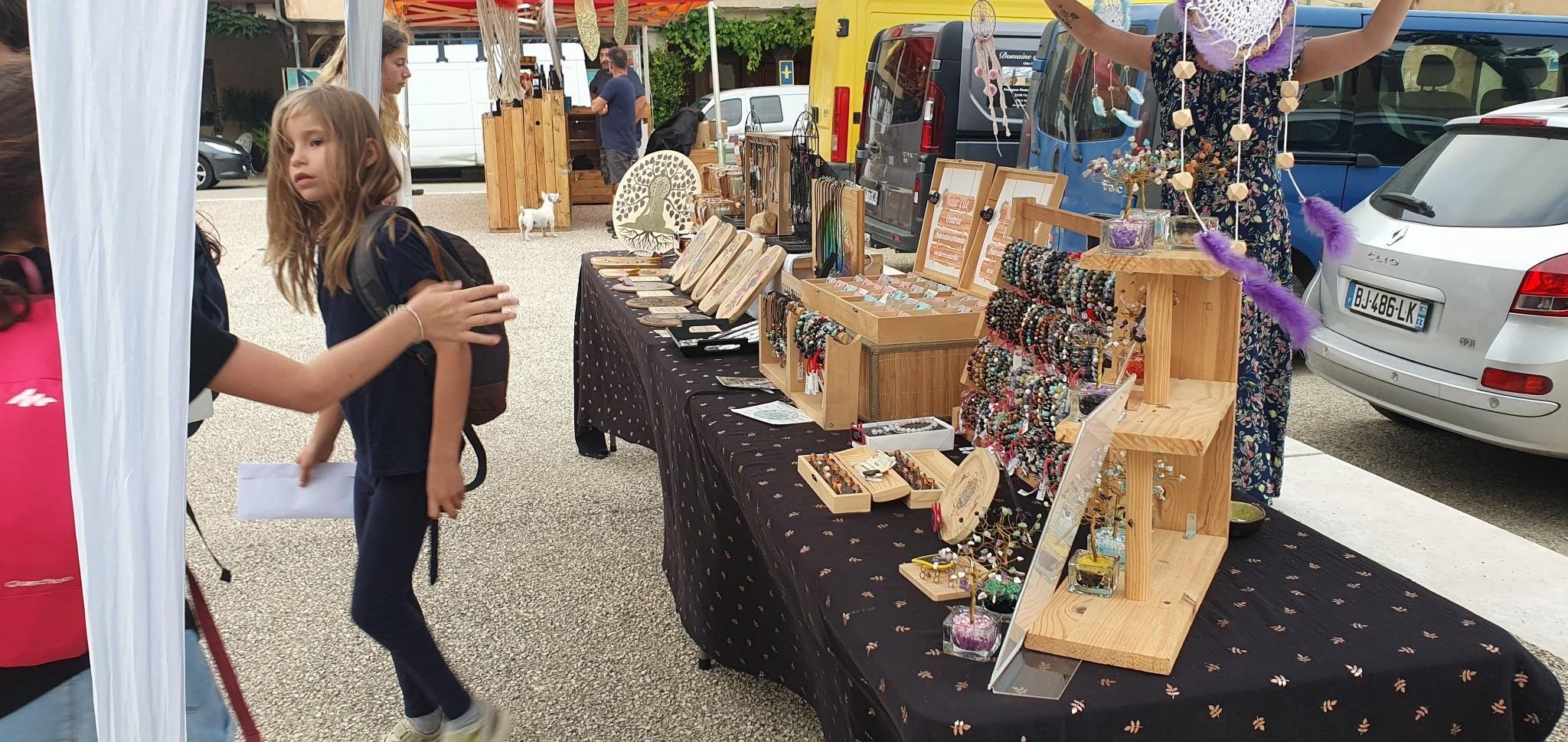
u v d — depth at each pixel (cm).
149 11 106
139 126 108
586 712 258
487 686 271
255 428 501
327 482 237
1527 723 144
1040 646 141
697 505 266
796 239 372
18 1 131
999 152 759
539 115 1117
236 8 1861
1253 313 248
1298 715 135
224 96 1955
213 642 154
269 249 203
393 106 376
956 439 234
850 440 235
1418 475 416
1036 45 763
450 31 1527
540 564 348
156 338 111
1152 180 169
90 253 109
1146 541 149
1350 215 438
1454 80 552
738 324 347
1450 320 364
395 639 211
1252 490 263
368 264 189
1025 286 213
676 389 284
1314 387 549
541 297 787
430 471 202
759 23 1923
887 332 235
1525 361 340
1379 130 544
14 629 128
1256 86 228
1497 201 370
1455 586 295
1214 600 157
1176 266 152
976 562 162
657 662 283
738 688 268
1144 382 166
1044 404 196
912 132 773
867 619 152
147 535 114
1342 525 334
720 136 890
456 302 147
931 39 751
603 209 1359
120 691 118
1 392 123
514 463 452
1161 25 376
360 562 210
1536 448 347
